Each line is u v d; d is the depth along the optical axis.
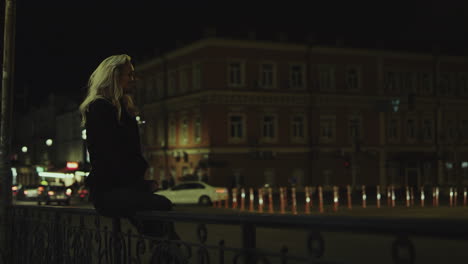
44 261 6.07
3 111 8.73
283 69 53.12
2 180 8.45
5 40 8.80
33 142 87.12
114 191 3.88
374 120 56.50
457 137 59.94
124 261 4.13
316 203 38.28
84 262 4.91
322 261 2.23
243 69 51.62
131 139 3.99
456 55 59.84
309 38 54.06
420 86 58.53
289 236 2.50
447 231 1.78
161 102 57.06
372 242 2.04
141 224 3.93
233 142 51.16
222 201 43.16
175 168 55.41
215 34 50.84
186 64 53.62
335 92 54.84
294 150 53.31
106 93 3.98
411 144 57.91
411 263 1.87
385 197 46.09
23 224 6.92
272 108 52.66
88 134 3.93
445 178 58.84
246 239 2.73
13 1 8.81
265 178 52.25
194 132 52.56
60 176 43.25
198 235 3.15
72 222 5.30
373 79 56.47
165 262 3.54
